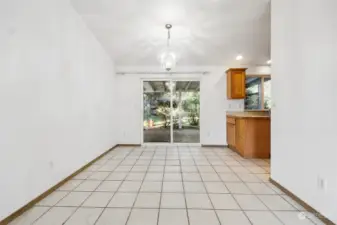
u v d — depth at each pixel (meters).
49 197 2.37
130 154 4.60
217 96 5.43
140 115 5.55
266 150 4.21
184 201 2.28
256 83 5.39
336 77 1.72
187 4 3.19
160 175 3.16
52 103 2.55
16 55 1.96
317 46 1.93
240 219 1.91
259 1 3.12
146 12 3.37
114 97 5.36
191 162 3.92
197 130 5.75
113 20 3.54
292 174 2.35
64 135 2.83
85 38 3.58
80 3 3.07
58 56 2.70
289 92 2.39
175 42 4.38
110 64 5.03
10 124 1.89
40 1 2.32
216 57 5.02
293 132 2.32
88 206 2.15
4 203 1.81
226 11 3.36
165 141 5.71
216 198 2.35
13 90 1.93
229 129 5.22
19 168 1.99
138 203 2.22
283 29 2.50
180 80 5.59
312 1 1.98
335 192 1.74
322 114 1.88
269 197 2.38
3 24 1.81
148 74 5.53
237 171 3.36
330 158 1.79
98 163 3.85
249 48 4.60
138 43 4.40
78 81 3.28
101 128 4.35
